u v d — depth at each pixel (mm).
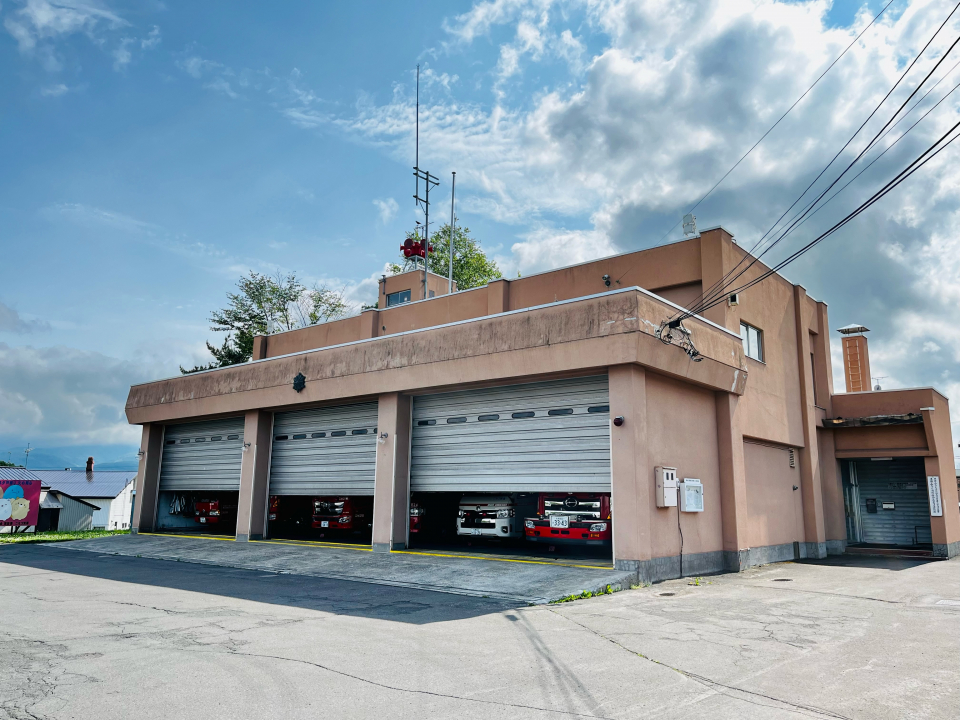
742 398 17000
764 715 5195
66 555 19219
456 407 16625
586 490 13938
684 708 5328
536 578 12242
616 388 13234
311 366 19188
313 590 12094
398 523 16750
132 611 9734
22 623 8711
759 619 9320
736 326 17031
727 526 15648
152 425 25859
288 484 20531
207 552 18438
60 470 52938
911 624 9094
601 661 6801
